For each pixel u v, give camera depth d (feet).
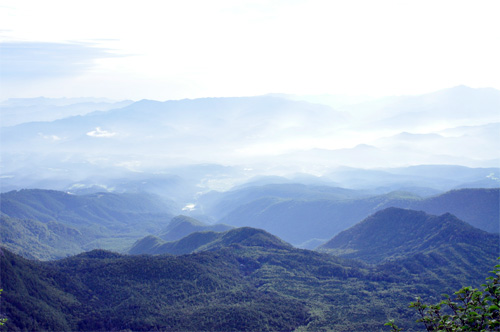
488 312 132.05
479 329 132.36
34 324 473.26
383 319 554.87
